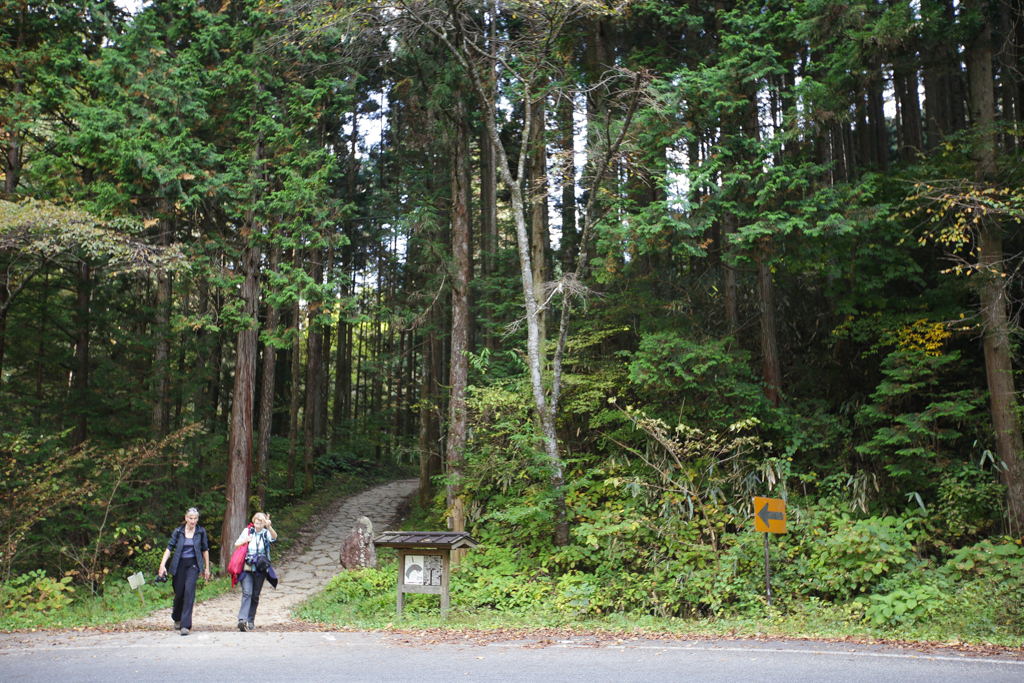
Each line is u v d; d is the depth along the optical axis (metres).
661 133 13.70
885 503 12.82
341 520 21.09
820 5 12.68
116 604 11.34
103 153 13.42
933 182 11.23
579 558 11.20
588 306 15.66
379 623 9.36
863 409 13.34
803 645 7.00
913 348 12.94
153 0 14.97
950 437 12.30
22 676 5.62
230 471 15.29
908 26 11.98
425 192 17.95
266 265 15.84
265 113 15.17
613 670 5.78
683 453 11.48
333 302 14.59
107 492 14.18
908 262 13.12
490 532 13.18
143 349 16.98
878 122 19.55
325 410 33.19
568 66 14.70
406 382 35.16
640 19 16.23
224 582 14.01
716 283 17.77
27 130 15.07
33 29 15.49
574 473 13.95
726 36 13.55
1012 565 9.64
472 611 10.35
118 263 15.28
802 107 13.37
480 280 18.16
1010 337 12.20
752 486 12.38
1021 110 14.95
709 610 9.86
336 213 15.13
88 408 15.99
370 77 19.73
